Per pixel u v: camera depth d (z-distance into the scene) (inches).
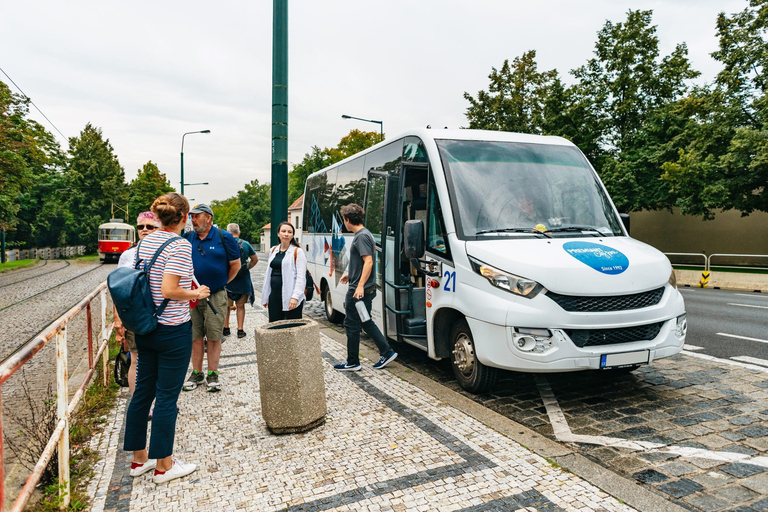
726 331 334.0
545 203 223.5
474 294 195.8
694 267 802.8
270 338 167.6
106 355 224.4
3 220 1427.2
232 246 218.2
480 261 196.2
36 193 2004.2
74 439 167.6
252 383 227.1
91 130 2310.5
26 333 390.3
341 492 129.9
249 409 194.1
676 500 123.8
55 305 553.0
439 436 163.3
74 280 869.2
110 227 1537.9
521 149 242.7
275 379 167.6
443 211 219.0
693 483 132.0
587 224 221.3
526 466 141.2
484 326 189.8
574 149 253.3
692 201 888.3
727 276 680.4
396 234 252.1
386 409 189.8
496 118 1208.2
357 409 191.0
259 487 134.2
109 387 221.1
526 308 178.1
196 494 131.7
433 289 225.0
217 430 174.4
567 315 175.5
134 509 125.1
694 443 156.9
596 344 179.0
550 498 124.3
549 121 1107.9
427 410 187.8
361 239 233.6
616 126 1077.1
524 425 177.0
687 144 909.8
